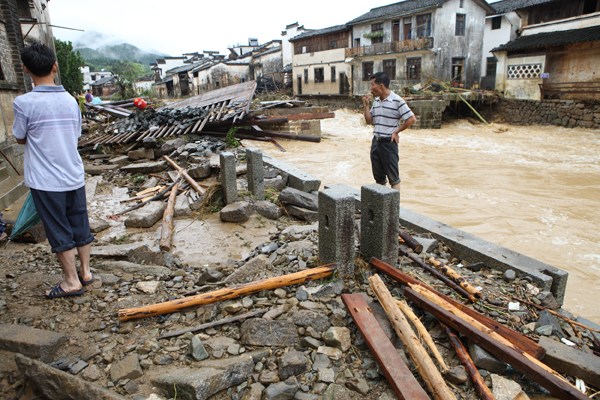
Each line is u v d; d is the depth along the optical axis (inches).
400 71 1171.3
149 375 100.6
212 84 2030.0
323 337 110.9
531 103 917.8
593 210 351.6
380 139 229.6
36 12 729.6
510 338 108.0
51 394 93.0
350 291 134.0
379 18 1187.9
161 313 123.0
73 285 133.7
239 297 129.4
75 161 129.3
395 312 113.3
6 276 148.1
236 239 199.0
